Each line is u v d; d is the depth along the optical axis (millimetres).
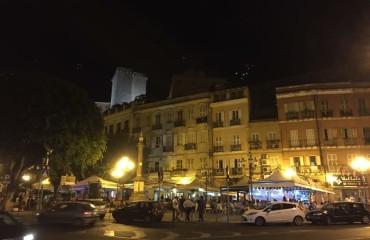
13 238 8555
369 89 43125
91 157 35344
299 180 27422
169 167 50500
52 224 21328
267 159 43969
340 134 42500
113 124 60906
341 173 40438
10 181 30422
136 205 25359
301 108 44375
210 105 49812
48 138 29141
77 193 43500
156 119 54375
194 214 32656
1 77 29812
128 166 34094
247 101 47562
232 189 30469
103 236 15969
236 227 21312
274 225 22672
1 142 28156
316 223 23547
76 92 32344
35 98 28500
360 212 23406
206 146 48406
